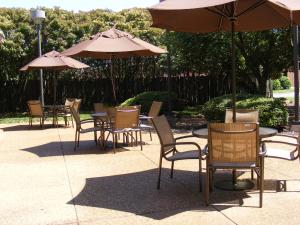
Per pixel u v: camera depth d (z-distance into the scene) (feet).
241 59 45.80
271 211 14.65
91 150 27.96
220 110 32.53
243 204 15.52
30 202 16.67
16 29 61.05
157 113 30.63
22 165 23.75
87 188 18.47
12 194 17.88
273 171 20.17
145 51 30.78
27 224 14.28
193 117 46.39
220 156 15.30
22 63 61.21
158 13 16.70
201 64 47.44
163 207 15.51
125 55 32.91
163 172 20.94
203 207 15.35
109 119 28.58
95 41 27.96
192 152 18.49
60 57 40.88
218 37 40.24
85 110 62.64
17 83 62.13
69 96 62.95
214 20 20.67
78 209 15.62
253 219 13.93
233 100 17.81
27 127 42.73
